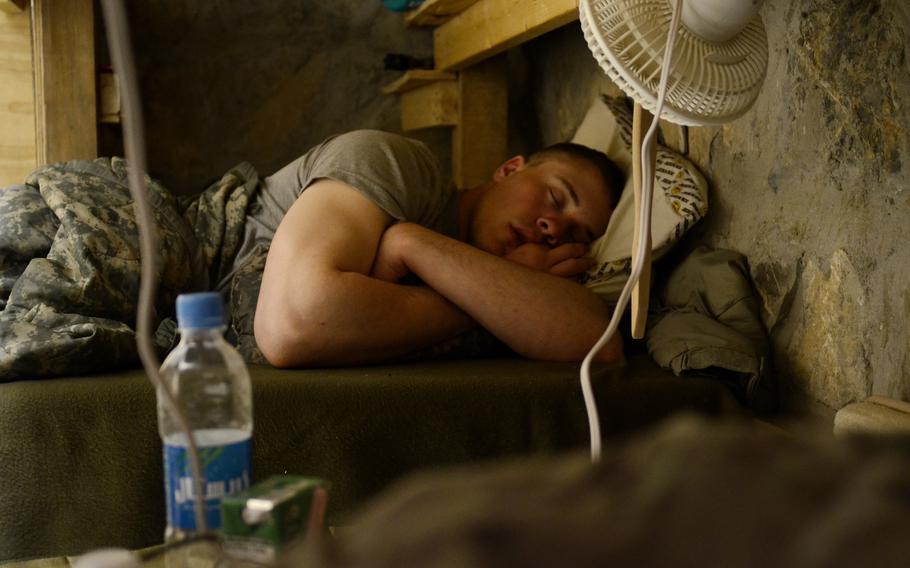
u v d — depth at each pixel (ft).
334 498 4.67
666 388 5.16
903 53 4.51
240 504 2.13
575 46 8.71
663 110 3.72
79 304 5.16
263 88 9.56
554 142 9.37
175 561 2.41
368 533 0.87
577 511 0.83
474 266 5.35
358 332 5.04
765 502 0.80
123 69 1.82
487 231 6.30
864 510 0.78
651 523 0.80
